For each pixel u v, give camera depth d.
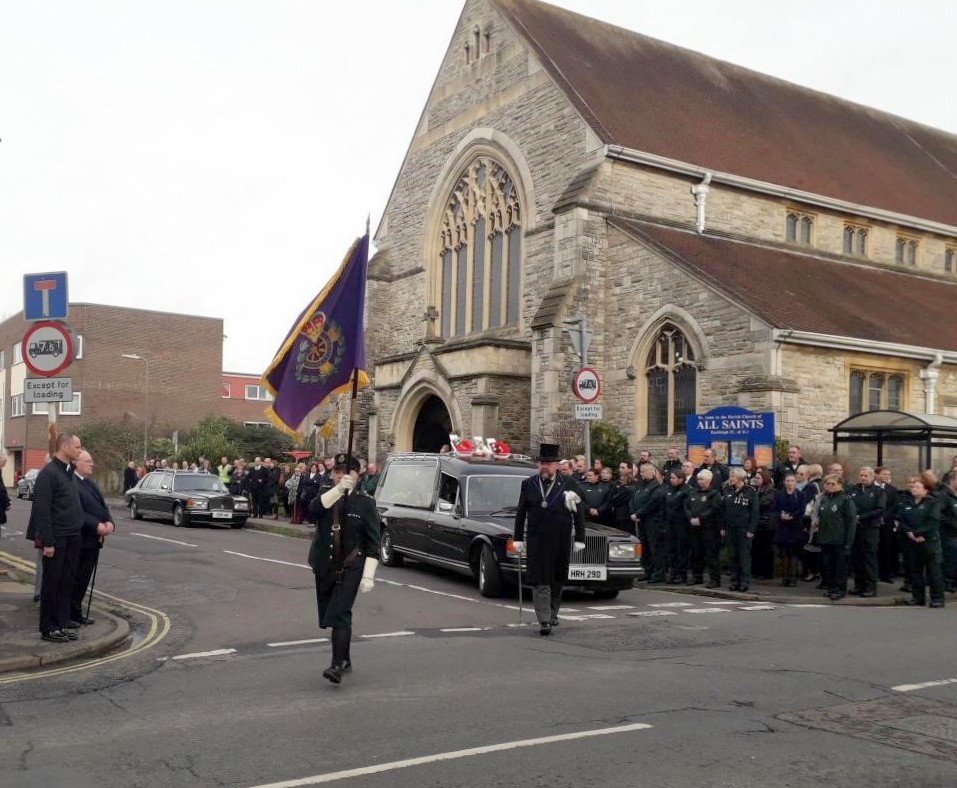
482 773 5.69
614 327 26.25
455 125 33.03
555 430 25.16
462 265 32.78
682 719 6.95
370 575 8.30
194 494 26.80
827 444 21.67
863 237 32.19
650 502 16.47
